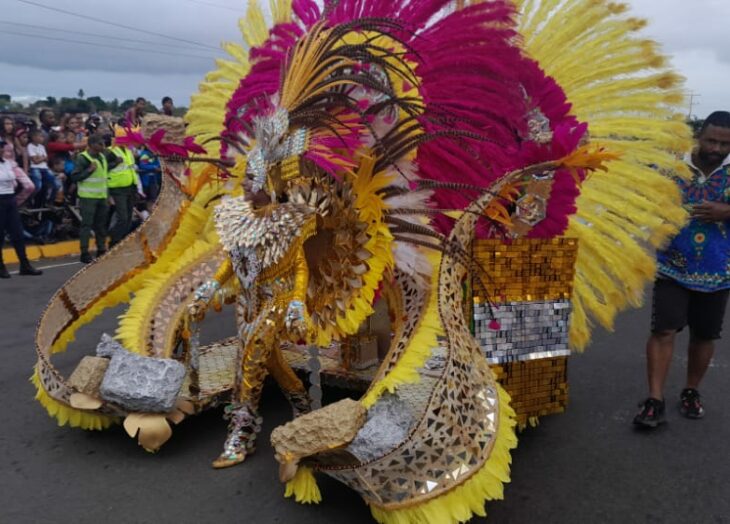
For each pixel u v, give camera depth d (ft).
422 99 10.21
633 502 10.05
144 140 12.05
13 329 19.95
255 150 10.14
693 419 13.32
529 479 10.77
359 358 13.07
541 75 11.71
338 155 9.73
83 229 31.40
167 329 12.87
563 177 11.00
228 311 22.70
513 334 10.85
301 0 12.48
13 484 10.39
